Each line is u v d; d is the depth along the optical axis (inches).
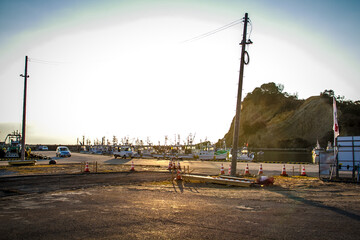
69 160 1721.2
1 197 461.7
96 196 468.4
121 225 293.3
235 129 796.6
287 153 4872.0
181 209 367.6
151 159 1998.0
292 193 497.7
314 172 964.6
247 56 806.5
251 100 7224.4
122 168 1085.8
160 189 550.0
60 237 256.4
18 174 829.2
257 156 3395.7
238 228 281.9
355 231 272.1
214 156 2098.9
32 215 336.5
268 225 292.4
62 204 402.0
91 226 289.6
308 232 268.8
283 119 6363.2
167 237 255.9
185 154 2208.4
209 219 315.9
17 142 2239.2
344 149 697.0
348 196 464.8
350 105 5644.7
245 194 488.1
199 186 597.0
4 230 276.4
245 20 805.2
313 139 5748.0
